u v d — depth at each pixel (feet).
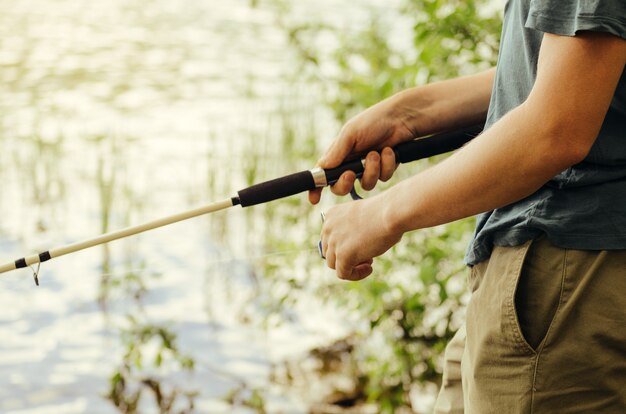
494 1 12.05
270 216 16.63
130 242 17.63
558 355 4.70
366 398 12.51
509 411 4.87
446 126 6.06
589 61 4.26
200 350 13.58
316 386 12.69
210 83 29.43
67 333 14.21
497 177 4.49
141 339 12.39
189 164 21.72
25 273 16.49
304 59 15.39
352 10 30.66
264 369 13.11
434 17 11.44
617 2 4.19
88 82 29.81
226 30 37.11
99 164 18.90
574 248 4.65
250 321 14.39
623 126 4.56
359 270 5.27
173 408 12.15
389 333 11.68
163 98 27.89
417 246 11.71
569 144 4.33
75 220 18.78
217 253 16.63
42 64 31.89
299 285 13.33
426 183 4.76
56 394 12.60
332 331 13.97
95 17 40.37
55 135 23.80
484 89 6.08
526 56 4.77
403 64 13.19
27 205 19.29
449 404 5.87
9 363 13.38
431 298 11.67
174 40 35.81
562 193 4.69
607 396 4.68
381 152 5.94
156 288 15.56
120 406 12.23
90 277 16.17
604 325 4.60
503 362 4.88
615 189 4.58
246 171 19.62
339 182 5.90
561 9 4.31
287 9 17.07
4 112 25.88
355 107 13.97
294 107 19.71
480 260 5.14
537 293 4.76
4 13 40.47
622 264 4.59
